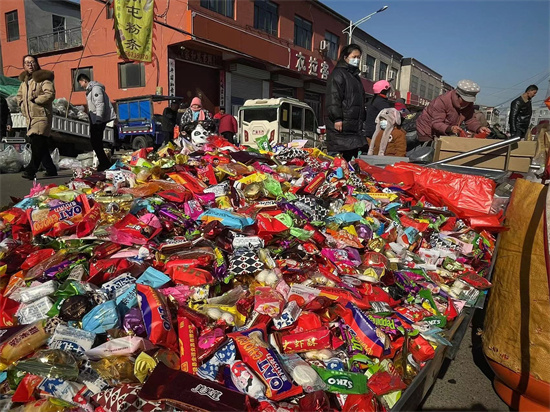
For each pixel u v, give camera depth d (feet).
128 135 41.14
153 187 8.27
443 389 6.82
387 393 4.92
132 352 4.61
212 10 48.96
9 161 23.77
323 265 6.97
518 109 24.97
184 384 4.27
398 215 9.69
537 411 5.86
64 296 5.38
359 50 15.75
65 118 30.78
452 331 6.41
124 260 6.29
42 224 6.95
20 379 4.72
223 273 6.07
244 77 57.57
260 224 7.08
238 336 4.94
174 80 48.70
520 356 5.88
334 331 5.65
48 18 71.92
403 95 102.73
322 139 38.83
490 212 9.65
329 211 9.05
